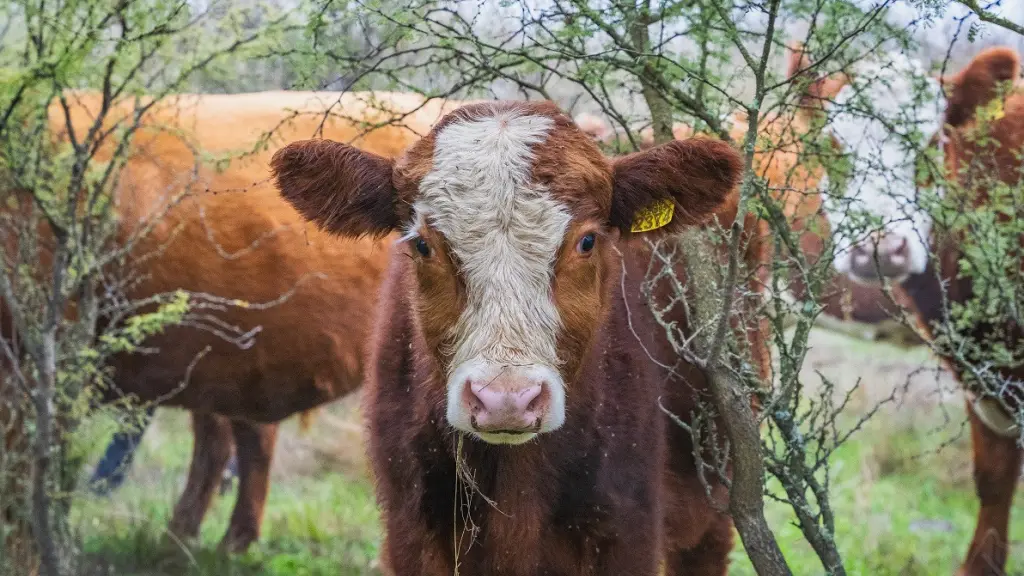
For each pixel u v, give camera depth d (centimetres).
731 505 354
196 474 666
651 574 369
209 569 595
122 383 570
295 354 598
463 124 328
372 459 381
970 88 597
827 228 485
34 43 428
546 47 390
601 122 496
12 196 503
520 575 356
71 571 451
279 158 338
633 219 341
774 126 449
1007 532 629
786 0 387
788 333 958
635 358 379
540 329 303
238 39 442
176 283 564
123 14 429
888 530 673
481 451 344
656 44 405
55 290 433
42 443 429
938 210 452
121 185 545
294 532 686
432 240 315
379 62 395
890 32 380
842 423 905
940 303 657
